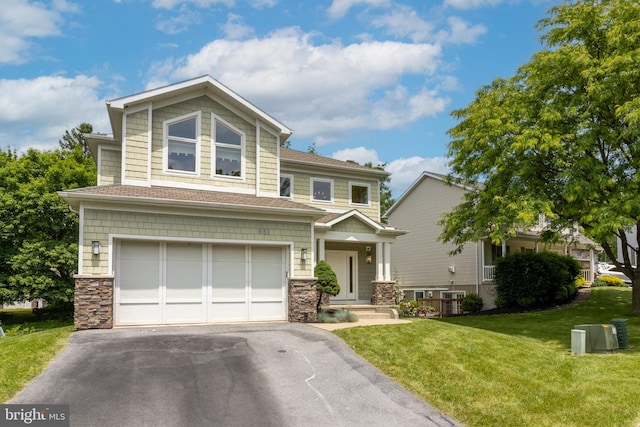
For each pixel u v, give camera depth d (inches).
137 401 305.9
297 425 284.4
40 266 887.1
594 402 323.6
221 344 447.2
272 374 369.1
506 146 636.7
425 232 1213.1
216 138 650.8
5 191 963.3
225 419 287.9
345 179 909.8
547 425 291.7
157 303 556.1
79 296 511.5
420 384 357.7
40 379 338.6
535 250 1099.9
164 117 620.1
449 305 1035.9
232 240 591.2
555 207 659.4
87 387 326.0
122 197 524.1
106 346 428.1
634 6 595.5
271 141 682.2
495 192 669.3
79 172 1063.6
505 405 319.9
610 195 596.4
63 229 962.7
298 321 612.1
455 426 292.7
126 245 547.8
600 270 1546.5
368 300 867.4
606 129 607.8
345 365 397.7
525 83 674.2
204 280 582.6
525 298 921.5
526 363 406.6
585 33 656.4
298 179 863.1
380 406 318.7
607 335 476.7
